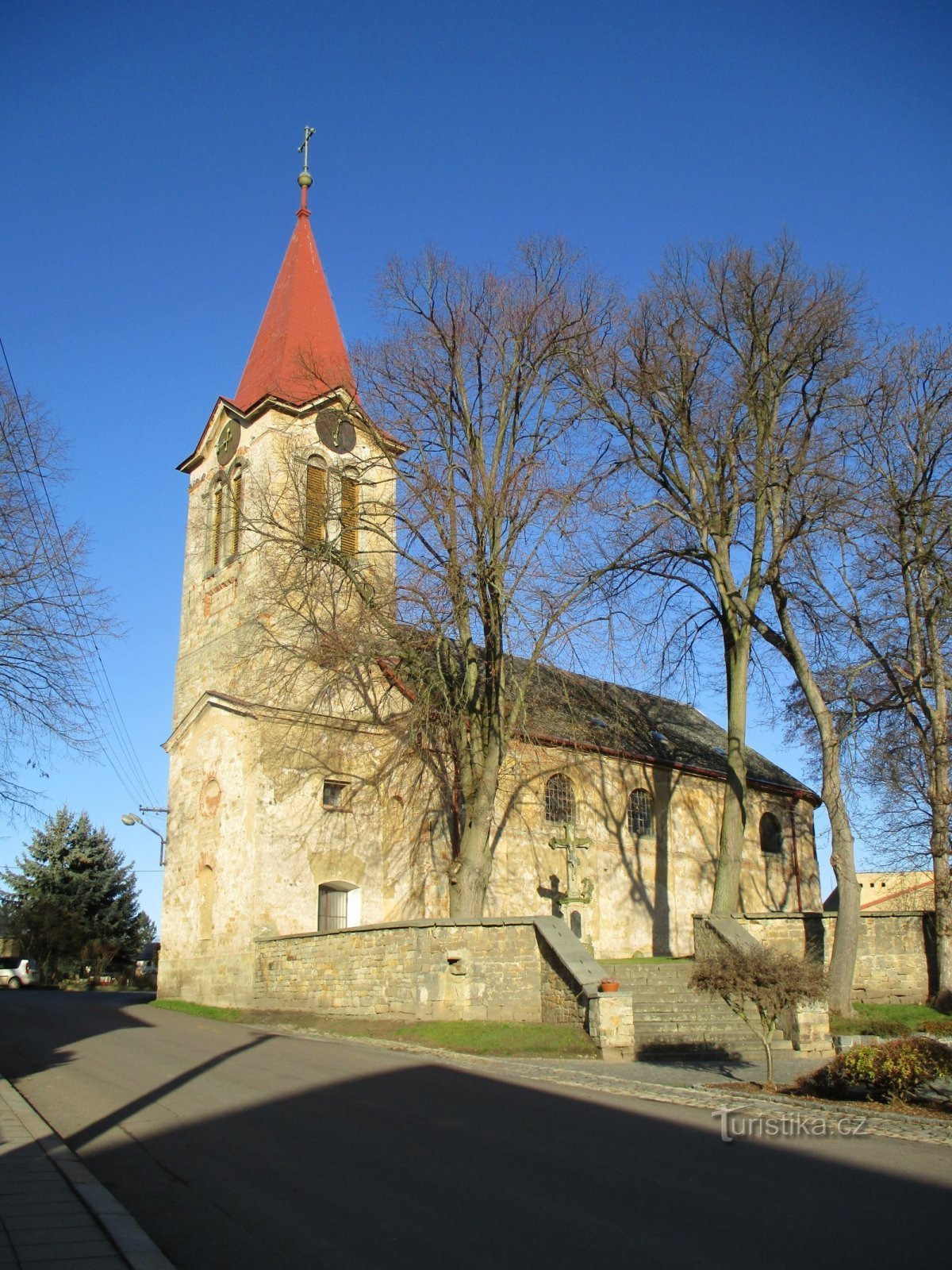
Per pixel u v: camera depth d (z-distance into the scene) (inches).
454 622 962.7
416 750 1035.3
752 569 1089.4
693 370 1075.9
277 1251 289.1
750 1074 658.8
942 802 1027.9
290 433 1246.9
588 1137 425.7
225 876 1128.8
